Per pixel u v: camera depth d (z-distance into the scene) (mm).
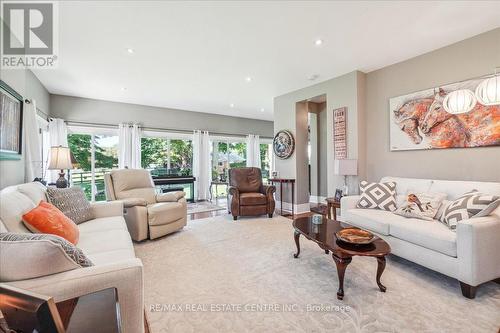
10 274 908
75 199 2346
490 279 1754
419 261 2051
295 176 4668
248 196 4172
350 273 2094
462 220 1792
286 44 2744
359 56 3092
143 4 2008
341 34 2543
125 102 5289
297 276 2053
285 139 4766
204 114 6457
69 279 936
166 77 3764
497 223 1798
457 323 1446
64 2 1962
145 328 1419
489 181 2518
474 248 1685
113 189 3277
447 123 2809
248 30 2438
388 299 1702
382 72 3477
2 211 1317
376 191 2861
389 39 2664
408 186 2828
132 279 1037
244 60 3168
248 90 4523
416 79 3102
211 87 4312
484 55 2535
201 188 6246
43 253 915
